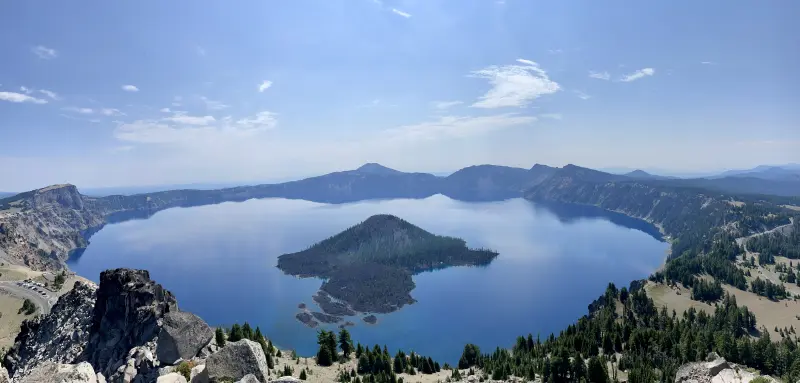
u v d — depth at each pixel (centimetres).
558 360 14975
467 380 16575
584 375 14638
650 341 18125
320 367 18050
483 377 16975
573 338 19712
